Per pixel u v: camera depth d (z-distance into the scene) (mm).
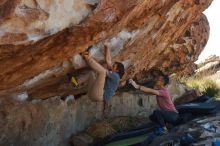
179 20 8844
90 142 9117
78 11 5293
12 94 7211
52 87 7770
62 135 8859
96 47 6723
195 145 8383
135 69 9539
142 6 6488
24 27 4793
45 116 8227
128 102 10586
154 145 8586
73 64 6598
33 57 5715
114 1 5637
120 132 9656
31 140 7953
